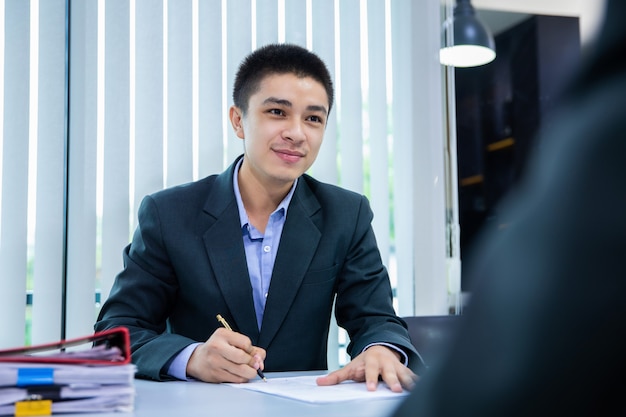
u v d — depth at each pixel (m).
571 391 0.28
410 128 2.05
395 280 2.02
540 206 0.31
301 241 1.47
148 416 0.71
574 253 0.29
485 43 2.31
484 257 0.33
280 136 1.42
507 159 2.43
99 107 1.80
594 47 0.31
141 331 1.25
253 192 1.50
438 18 2.10
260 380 1.07
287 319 1.44
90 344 1.75
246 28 1.89
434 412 0.32
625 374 0.28
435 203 2.06
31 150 1.76
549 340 0.29
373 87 2.01
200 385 1.00
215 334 1.07
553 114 0.33
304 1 1.95
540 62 2.46
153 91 1.82
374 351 1.08
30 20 1.76
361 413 0.72
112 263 1.78
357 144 1.98
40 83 1.77
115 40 1.81
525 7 2.45
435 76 2.09
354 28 1.99
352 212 1.58
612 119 0.29
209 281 1.42
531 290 0.30
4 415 0.69
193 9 1.88
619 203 0.28
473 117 2.45
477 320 0.31
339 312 1.55
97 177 1.80
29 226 1.75
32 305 1.74
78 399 0.72
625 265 0.28
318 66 1.47
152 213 1.46
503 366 0.30
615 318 0.28
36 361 0.72
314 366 1.47
